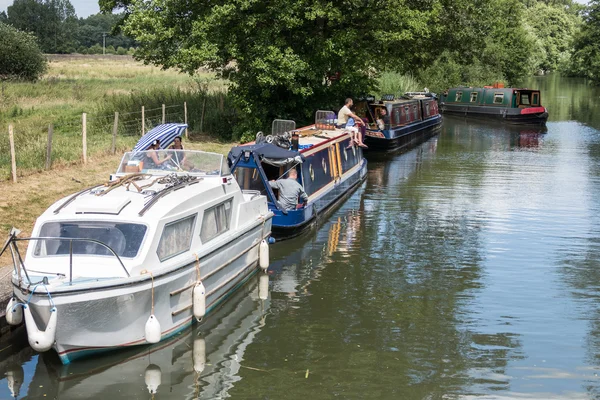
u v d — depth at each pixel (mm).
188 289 10398
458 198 20750
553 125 43688
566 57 127688
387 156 30094
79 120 27828
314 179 18062
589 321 11242
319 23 27969
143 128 25141
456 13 38750
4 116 30172
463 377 9227
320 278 13242
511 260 14484
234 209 12305
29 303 8680
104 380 9000
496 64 65688
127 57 101812
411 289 12672
